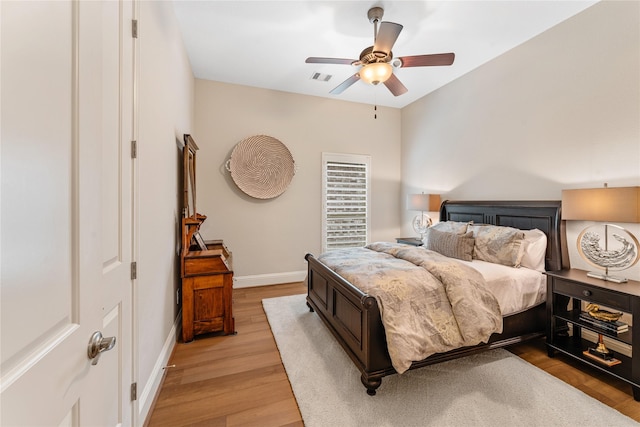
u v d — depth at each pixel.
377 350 1.78
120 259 1.25
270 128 4.14
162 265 2.06
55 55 0.60
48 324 0.57
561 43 2.58
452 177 3.86
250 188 3.98
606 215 2.06
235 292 3.83
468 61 3.30
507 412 1.62
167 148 2.21
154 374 1.81
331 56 3.22
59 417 0.60
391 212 4.95
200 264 2.54
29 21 0.52
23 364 0.50
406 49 3.02
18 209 0.49
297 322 2.87
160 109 1.98
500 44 2.94
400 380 1.92
